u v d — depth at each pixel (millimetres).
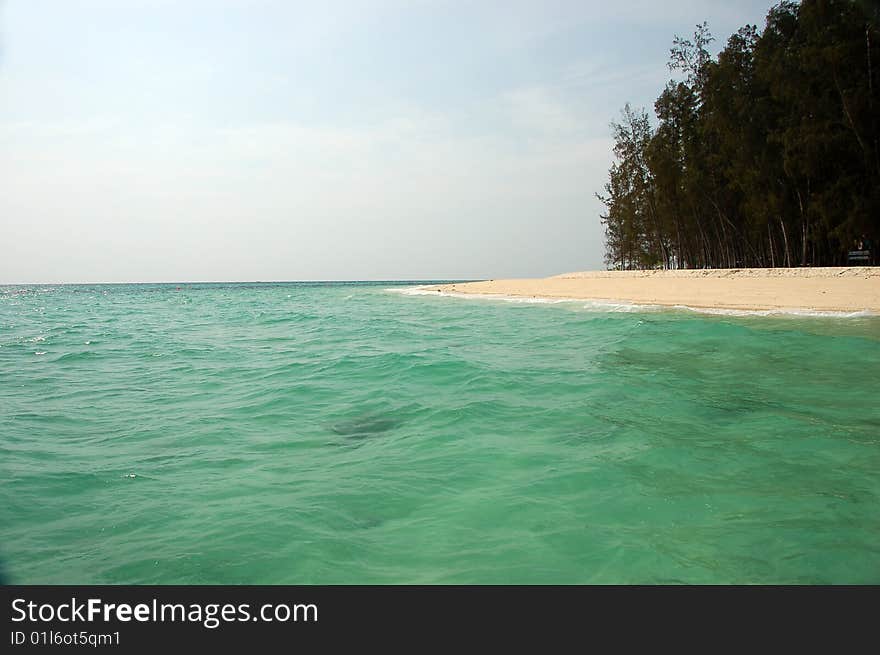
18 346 16672
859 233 29562
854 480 5238
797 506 4730
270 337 18797
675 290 29578
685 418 7430
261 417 8016
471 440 6727
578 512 4742
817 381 9562
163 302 53281
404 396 9141
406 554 4141
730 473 5480
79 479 5559
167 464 6023
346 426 7500
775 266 37844
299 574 3893
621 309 24984
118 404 8875
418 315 28047
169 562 4020
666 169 41781
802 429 6820
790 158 30750
